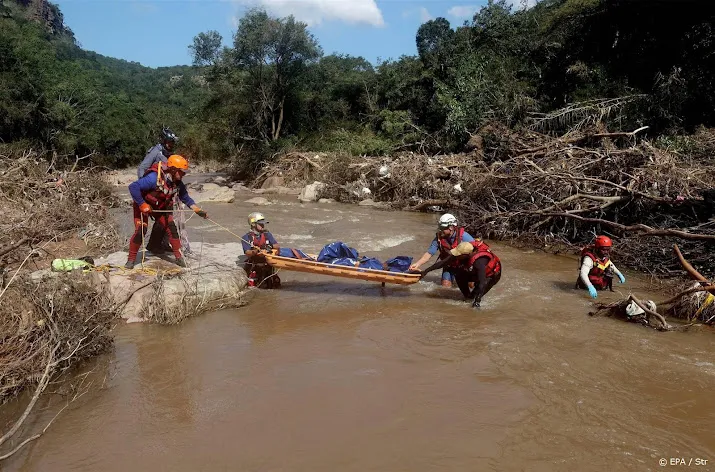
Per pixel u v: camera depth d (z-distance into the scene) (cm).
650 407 389
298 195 1811
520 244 996
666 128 1481
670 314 602
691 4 1555
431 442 343
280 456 328
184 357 477
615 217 928
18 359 410
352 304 629
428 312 599
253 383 426
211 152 3812
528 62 2106
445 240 656
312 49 2702
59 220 928
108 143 3797
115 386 422
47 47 3428
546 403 394
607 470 314
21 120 2598
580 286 697
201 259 751
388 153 2312
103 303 525
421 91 2720
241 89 2695
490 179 1187
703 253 746
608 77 1736
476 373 443
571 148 1173
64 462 324
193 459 326
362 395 405
